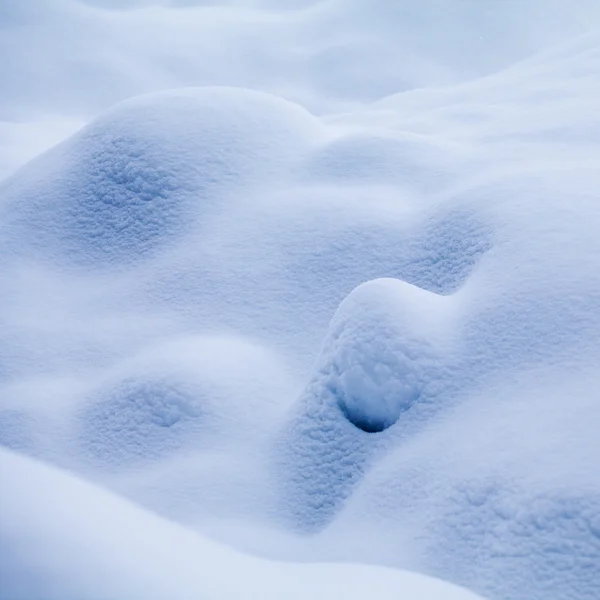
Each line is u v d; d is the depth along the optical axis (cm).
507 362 356
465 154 623
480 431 320
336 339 390
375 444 361
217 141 647
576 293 374
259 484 370
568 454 280
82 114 3375
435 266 489
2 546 118
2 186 732
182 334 505
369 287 400
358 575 188
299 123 695
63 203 645
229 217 593
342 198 578
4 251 616
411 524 302
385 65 4012
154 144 641
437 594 181
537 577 254
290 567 186
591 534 254
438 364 367
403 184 592
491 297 393
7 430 442
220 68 4078
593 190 461
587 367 329
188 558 149
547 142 609
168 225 604
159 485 374
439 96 1070
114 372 474
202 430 411
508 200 478
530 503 269
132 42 4203
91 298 568
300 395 405
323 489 361
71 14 4434
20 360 513
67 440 433
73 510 140
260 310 513
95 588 118
